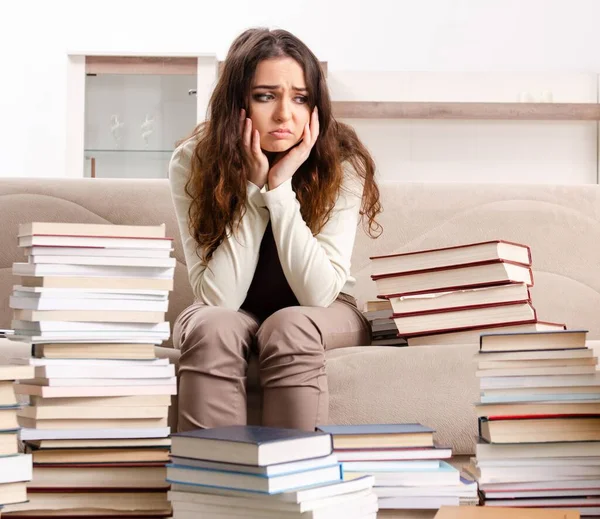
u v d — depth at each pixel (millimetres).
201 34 5250
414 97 4699
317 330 1639
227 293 1830
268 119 1865
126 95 4457
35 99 5223
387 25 5191
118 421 1407
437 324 1890
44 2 5242
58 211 2398
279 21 5230
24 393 1413
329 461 1252
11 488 1254
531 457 1408
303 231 1832
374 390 1687
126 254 1428
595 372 1417
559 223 2430
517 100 4703
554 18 5148
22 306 1426
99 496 1373
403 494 1367
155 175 4465
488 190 2463
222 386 1547
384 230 2434
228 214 1859
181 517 1257
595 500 1403
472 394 1676
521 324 1837
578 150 4777
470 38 5160
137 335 1434
